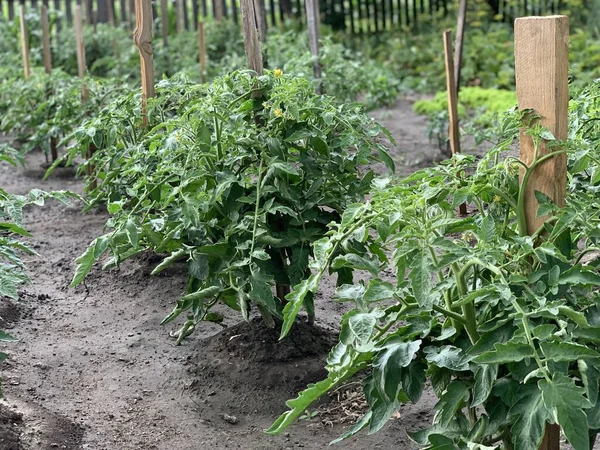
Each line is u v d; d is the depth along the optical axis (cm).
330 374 77
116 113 153
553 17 76
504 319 73
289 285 123
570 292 78
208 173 110
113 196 145
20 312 139
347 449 101
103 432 105
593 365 70
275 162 109
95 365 122
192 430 106
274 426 79
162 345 128
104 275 154
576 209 76
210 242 113
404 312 78
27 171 233
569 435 64
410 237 79
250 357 119
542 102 77
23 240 176
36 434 99
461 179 84
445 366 73
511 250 78
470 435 76
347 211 79
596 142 92
